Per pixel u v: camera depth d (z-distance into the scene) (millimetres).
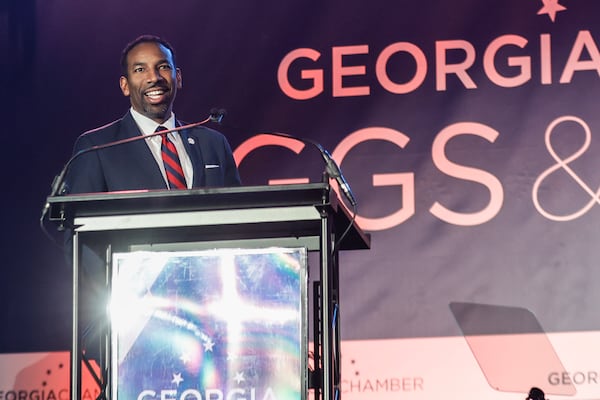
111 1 6637
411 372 5914
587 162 5973
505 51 6168
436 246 6027
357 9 6383
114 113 6520
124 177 4066
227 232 3164
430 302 5973
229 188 2850
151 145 4301
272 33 6465
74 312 2998
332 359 2861
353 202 3066
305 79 6371
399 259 6043
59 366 6230
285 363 2873
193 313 2938
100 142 4164
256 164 6301
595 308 5805
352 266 6070
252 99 6395
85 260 3277
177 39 6535
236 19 6512
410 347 5941
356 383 5945
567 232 5914
